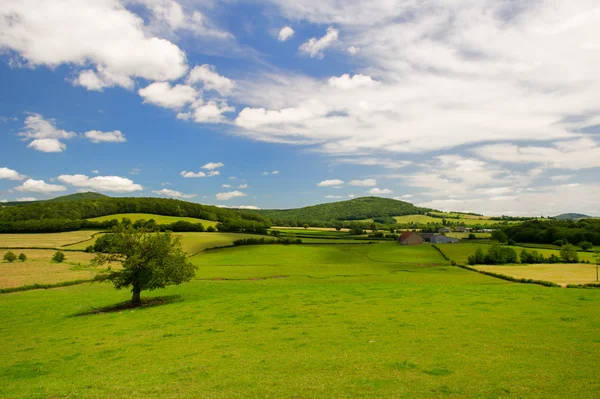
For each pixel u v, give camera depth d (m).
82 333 32.06
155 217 189.75
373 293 49.16
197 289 62.88
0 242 137.88
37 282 71.38
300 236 176.00
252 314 36.75
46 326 36.81
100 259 49.97
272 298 47.47
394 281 71.88
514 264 103.88
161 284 49.03
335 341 24.78
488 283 64.75
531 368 18.23
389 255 131.38
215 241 148.12
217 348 24.47
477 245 146.62
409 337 25.20
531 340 23.42
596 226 139.75
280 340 25.83
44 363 23.27
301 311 37.19
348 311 36.09
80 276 80.25
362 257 128.12
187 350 24.28
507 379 16.86
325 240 166.50
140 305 47.91
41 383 18.91
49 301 53.28
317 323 31.11
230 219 191.25
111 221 169.50
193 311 40.03
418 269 99.00
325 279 78.50
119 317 38.94
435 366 18.89
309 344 24.31
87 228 167.00
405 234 167.50
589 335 24.25
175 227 170.62
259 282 73.50
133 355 23.89
